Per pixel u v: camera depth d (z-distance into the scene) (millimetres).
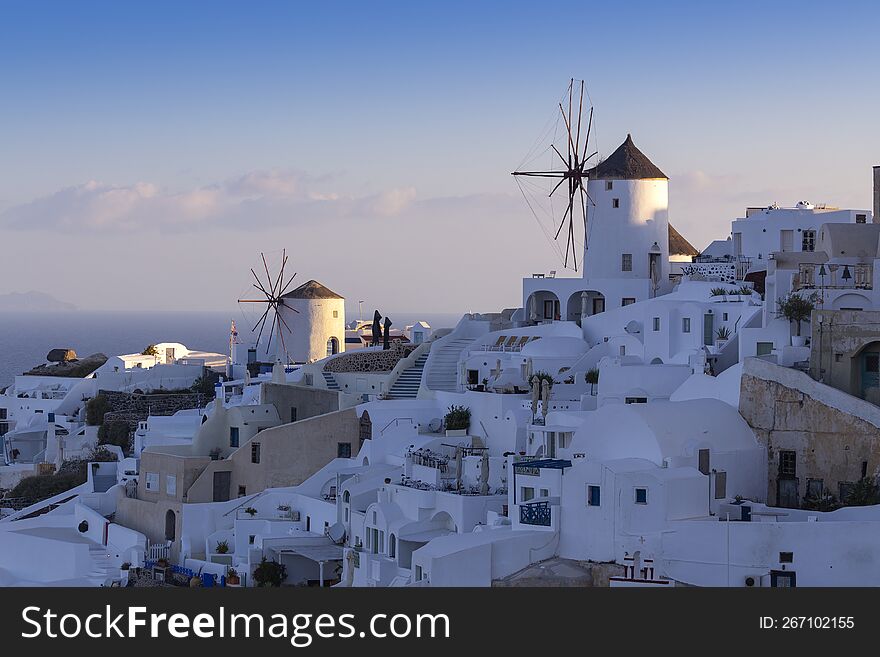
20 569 84188
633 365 80062
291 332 135125
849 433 64875
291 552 73875
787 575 57125
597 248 101750
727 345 78938
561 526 61094
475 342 99438
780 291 76750
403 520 69812
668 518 59156
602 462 61000
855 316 67438
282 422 97250
